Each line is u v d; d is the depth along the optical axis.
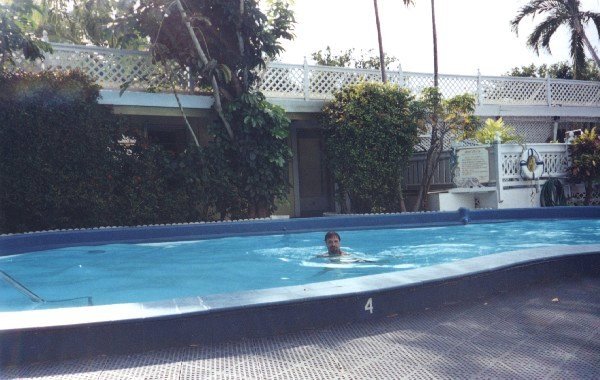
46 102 10.70
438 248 9.24
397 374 2.83
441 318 3.89
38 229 10.91
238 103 12.81
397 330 3.63
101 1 12.76
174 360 3.14
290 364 3.03
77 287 6.64
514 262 4.80
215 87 12.70
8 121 10.44
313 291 3.89
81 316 3.35
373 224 11.55
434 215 11.96
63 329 3.19
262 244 9.90
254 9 12.84
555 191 14.88
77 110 11.01
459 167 14.97
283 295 3.78
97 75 12.24
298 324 3.68
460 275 4.36
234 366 3.01
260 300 3.65
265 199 13.16
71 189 10.96
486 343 3.29
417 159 16.34
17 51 11.40
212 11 12.84
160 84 12.93
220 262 8.25
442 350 3.19
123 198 11.55
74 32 16.44
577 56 21.42
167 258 8.62
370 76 15.87
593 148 15.22
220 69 12.67
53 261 8.39
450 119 14.27
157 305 3.59
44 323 3.20
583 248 5.56
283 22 13.67
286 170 13.74
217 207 12.83
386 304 3.99
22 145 10.55
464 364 2.94
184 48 12.75
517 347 3.20
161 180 11.97
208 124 13.35
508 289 4.71
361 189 14.33
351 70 15.56
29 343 3.13
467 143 15.51
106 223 11.35
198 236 10.38
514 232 10.80
